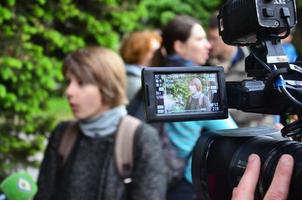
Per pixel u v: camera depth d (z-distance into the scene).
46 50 4.76
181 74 1.33
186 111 1.32
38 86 4.59
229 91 1.34
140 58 3.99
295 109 1.23
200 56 3.50
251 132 1.40
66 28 5.01
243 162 1.27
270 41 1.33
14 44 4.38
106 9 5.10
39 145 4.69
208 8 9.90
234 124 2.85
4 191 2.62
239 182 1.21
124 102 2.64
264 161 1.19
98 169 2.54
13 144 4.53
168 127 2.98
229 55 3.49
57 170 2.64
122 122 2.57
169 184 3.00
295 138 1.28
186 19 3.52
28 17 4.46
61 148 2.64
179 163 2.98
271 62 1.31
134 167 2.52
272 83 1.25
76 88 2.57
